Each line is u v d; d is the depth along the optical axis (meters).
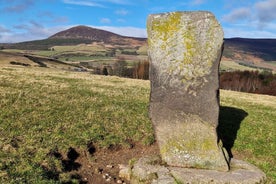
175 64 11.25
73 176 10.35
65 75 40.91
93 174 10.92
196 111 11.16
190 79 11.19
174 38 11.27
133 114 17.22
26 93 19.33
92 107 17.59
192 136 11.08
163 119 11.30
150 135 14.51
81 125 14.09
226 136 15.45
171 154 10.97
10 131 12.16
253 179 9.91
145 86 35.72
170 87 11.27
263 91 76.50
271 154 13.53
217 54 11.12
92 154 12.33
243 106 26.81
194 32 11.18
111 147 13.02
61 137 12.41
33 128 12.77
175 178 9.77
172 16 11.39
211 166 10.70
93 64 153.00
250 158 13.14
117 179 10.78
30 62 111.50
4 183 8.23
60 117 14.80
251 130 16.50
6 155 9.84
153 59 11.38
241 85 83.25
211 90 11.12
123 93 25.72
